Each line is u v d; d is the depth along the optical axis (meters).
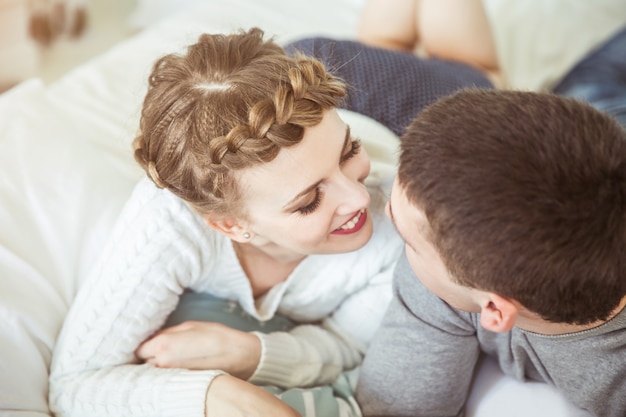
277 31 1.63
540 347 0.82
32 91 1.19
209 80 0.83
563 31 1.71
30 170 1.05
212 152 0.77
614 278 0.64
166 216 0.90
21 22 2.18
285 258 0.99
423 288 0.87
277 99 0.77
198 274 0.95
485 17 1.46
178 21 1.68
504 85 1.53
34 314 0.93
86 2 2.53
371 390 0.93
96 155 1.16
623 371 0.78
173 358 0.90
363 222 0.88
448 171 0.63
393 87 1.20
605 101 1.38
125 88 1.42
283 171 0.78
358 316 1.03
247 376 0.94
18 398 0.87
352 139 0.87
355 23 1.76
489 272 0.64
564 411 0.88
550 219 0.60
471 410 0.95
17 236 0.97
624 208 0.61
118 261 0.90
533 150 0.60
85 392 0.88
